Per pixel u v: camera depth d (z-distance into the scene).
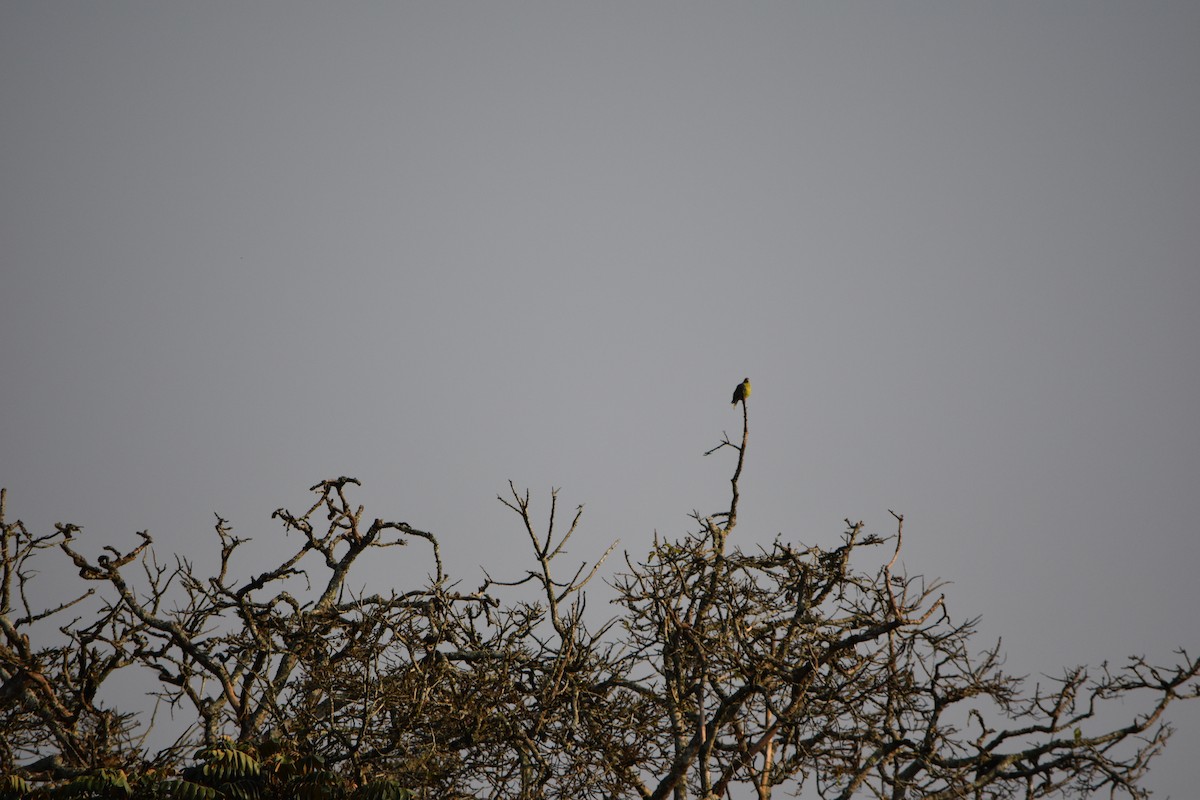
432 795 59.03
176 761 55.56
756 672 57.88
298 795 54.56
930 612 60.00
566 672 63.22
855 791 57.00
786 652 61.12
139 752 58.28
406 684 61.38
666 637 62.09
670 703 63.50
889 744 58.00
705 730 59.94
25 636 62.62
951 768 57.69
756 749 58.38
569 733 61.19
